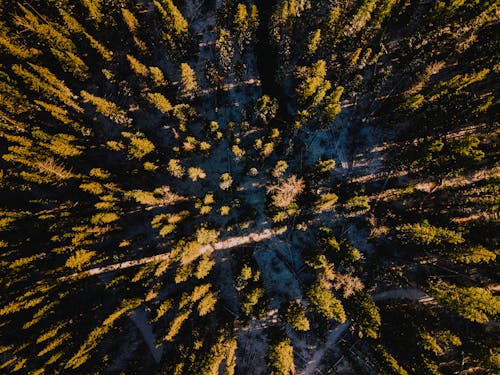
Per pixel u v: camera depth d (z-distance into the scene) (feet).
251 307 141.49
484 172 149.59
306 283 158.51
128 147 149.69
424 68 156.87
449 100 135.13
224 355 140.15
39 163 143.64
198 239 145.59
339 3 148.97
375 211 157.48
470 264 146.92
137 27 155.63
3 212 147.84
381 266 153.48
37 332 148.36
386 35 162.20
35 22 147.95
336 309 127.95
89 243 153.79
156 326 162.20
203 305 140.15
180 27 150.82
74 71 159.33
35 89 149.69
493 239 141.69
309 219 160.04
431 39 145.48
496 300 118.11
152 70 145.28
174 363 140.77
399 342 134.72
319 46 150.82
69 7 159.43
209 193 152.35
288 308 145.18
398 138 159.43
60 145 147.43
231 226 156.97
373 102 162.71
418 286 150.51
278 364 131.03
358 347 151.94
